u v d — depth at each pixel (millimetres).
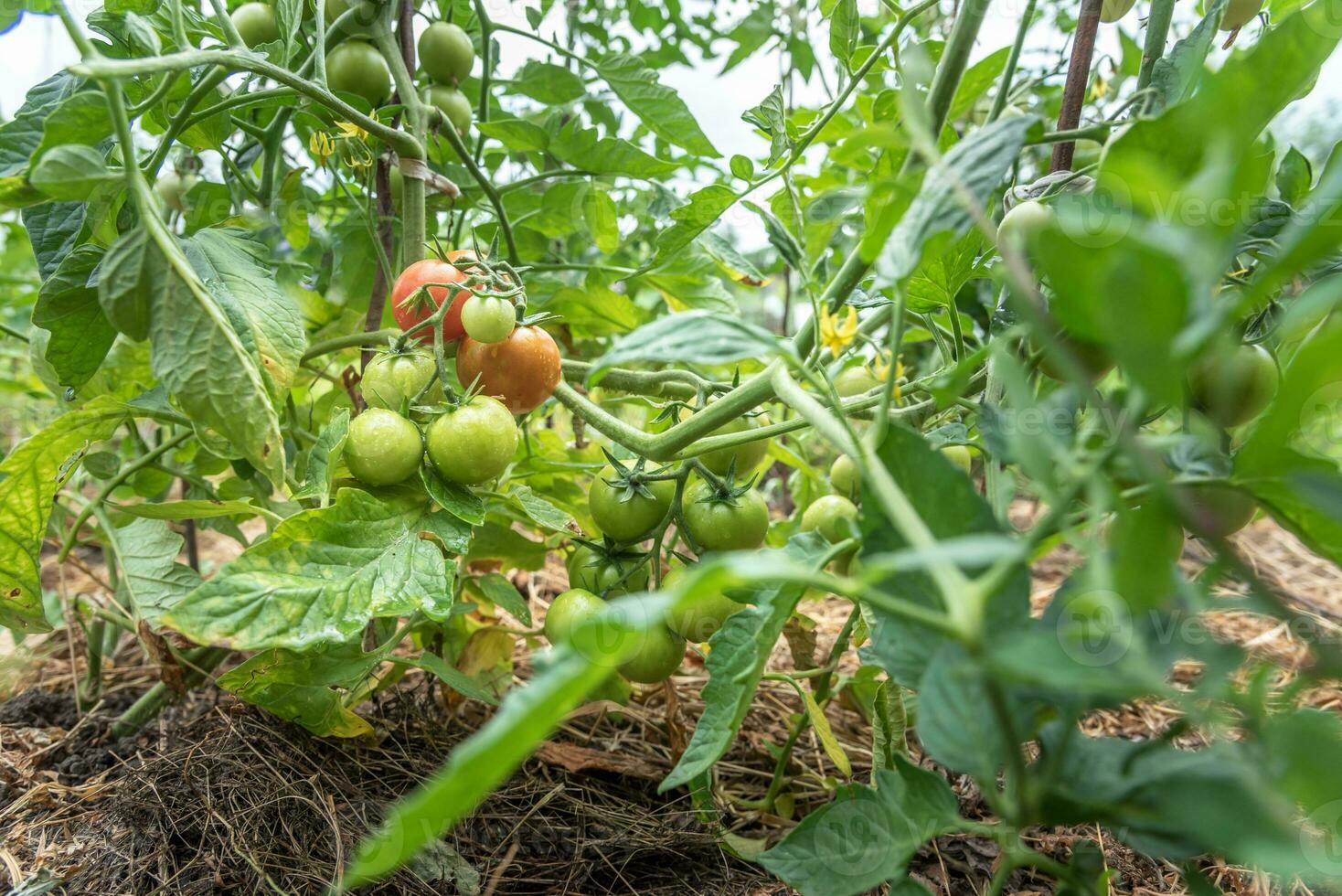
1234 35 988
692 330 614
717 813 1043
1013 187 949
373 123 1029
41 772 1166
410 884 925
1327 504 433
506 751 393
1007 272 466
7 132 867
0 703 1388
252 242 1004
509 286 990
